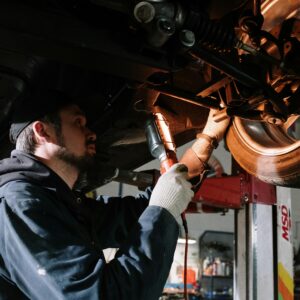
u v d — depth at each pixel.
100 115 1.17
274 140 1.14
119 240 1.16
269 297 1.51
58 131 0.99
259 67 0.84
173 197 0.85
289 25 0.85
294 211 5.65
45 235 0.76
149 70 0.79
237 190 1.53
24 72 1.21
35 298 0.74
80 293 0.70
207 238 5.70
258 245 1.52
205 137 1.16
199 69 0.99
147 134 1.03
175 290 4.62
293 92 0.92
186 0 0.75
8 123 1.41
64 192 0.91
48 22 0.71
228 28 0.78
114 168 1.30
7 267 0.78
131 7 0.72
